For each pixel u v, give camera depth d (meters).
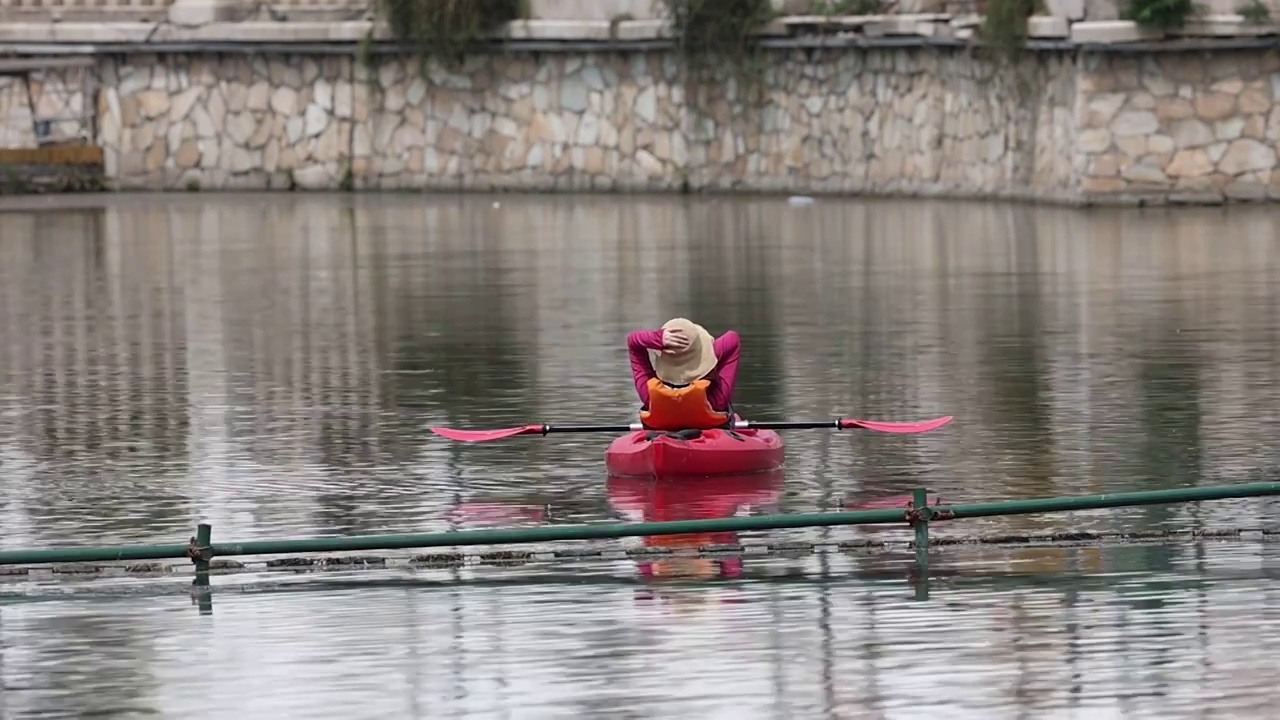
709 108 126.88
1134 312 67.88
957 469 43.56
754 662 29.73
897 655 29.92
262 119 133.62
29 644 31.33
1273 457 44.00
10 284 81.62
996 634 30.88
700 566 35.50
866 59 121.69
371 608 33.12
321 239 100.62
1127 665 29.25
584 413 50.56
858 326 65.88
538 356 60.44
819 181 124.56
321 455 46.12
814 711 27.61
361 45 129.75
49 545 37.44
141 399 53.94
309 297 76.31
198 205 123.25
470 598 33.62
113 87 134.75
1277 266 80.44
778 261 86.81
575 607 32.91
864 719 27.27
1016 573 34.53
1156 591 33.16
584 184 129.50
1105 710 27.41
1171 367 56.41
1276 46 103.62
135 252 94.75
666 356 44.06
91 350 63.06
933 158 118.56
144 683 29.34
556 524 38.84
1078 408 50.44
